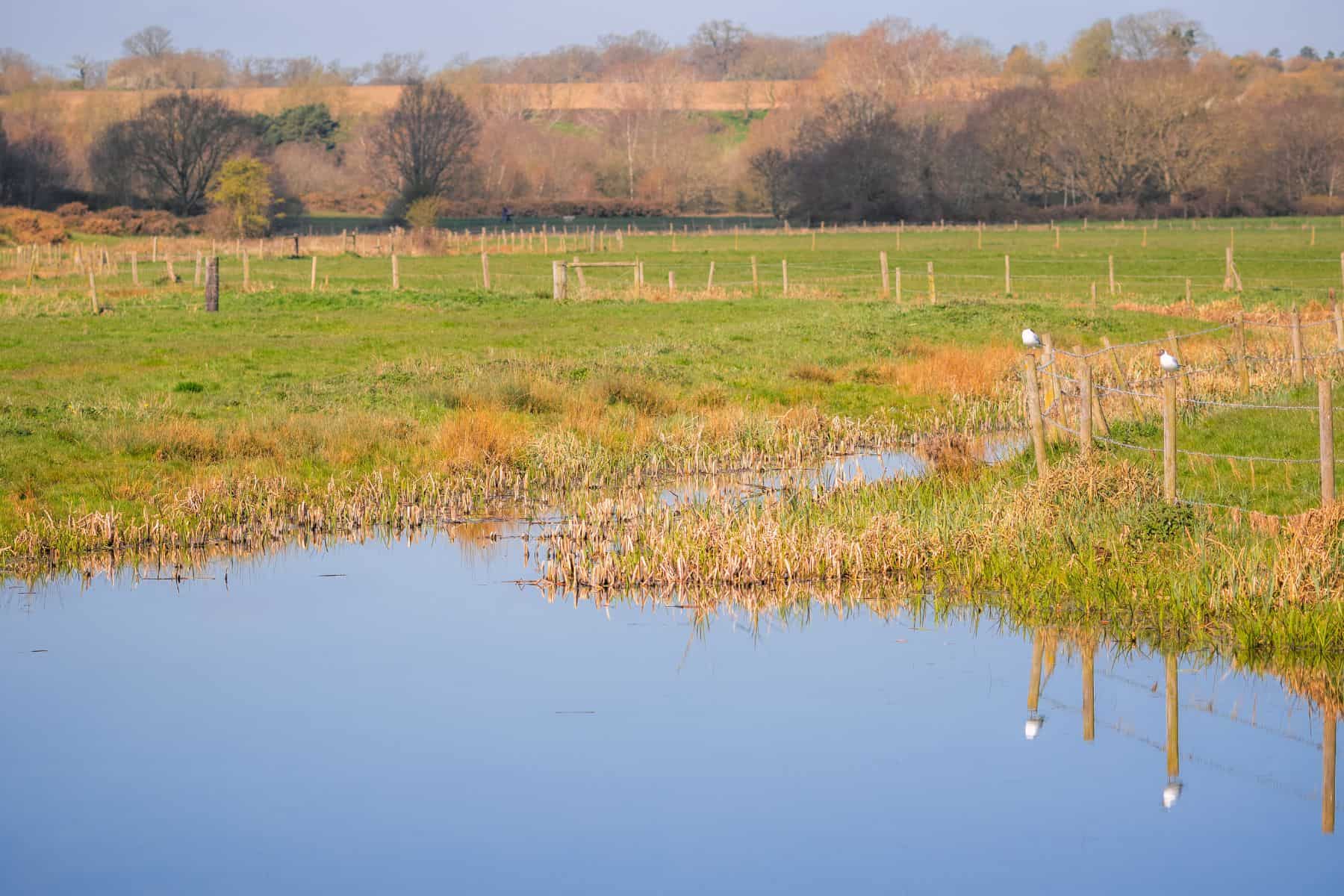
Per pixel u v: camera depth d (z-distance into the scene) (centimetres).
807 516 3044
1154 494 2920
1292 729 1989
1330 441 2662
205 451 3672
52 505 3189
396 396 4478
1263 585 2417
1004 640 2380
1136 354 5284
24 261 12288
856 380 5078
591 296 8275
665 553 2770
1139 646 2336
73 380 4750
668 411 4447
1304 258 12219
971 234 17912
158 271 11188
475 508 3369
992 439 4122
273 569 2828
